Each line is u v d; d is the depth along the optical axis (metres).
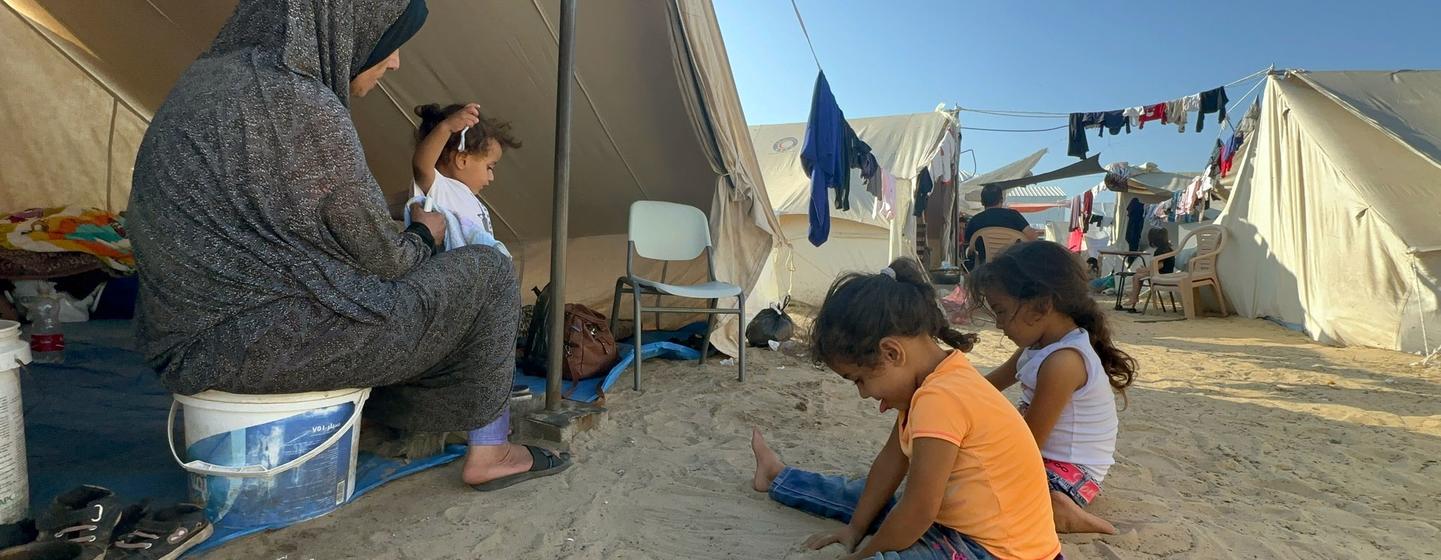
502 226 5.73
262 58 1.93
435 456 2.74
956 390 1.65
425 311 2.16
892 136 10.48
